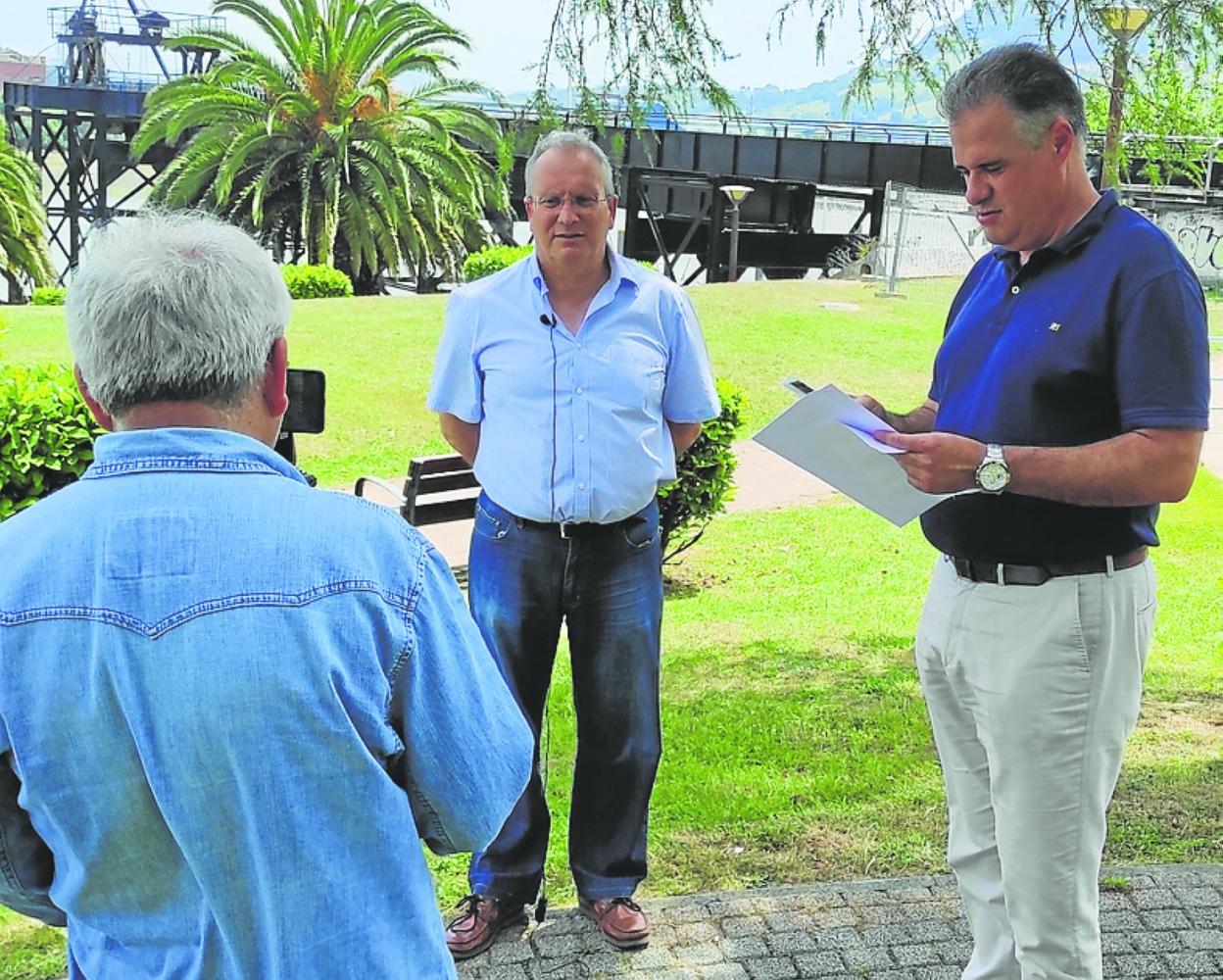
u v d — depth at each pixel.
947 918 3.38
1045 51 2.37
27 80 39.09
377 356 15.01
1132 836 3.90
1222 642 6.36
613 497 3.07
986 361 2.51
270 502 1.42
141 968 1.41
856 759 4.66
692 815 4.11
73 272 1.52
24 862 1.45
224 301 1.42
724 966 3.18
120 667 1.34
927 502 2.51
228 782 1.33
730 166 30.00
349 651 1.38
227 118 26.98
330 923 1.38
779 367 14.96
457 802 1.49
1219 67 4.61
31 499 7.00
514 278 3.14
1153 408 2.24
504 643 3.20
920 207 23.91
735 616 7.00
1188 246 22.75
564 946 3.27
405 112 26.64
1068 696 2.42
